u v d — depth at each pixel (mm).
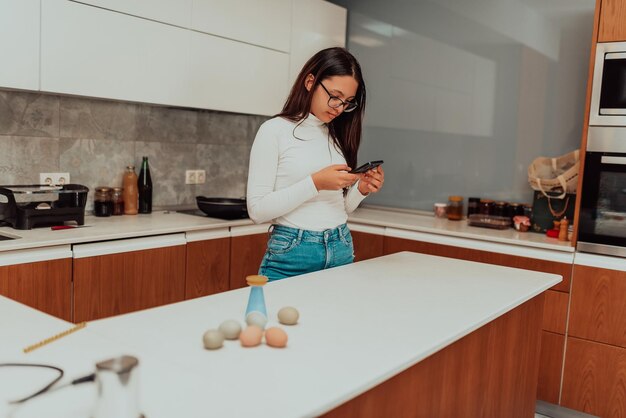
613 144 2662
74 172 2994
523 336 1891
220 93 3197
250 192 1872
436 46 3750
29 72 2387
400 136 3957
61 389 921
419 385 1341
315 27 3771
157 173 3418
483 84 3568
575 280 2750
